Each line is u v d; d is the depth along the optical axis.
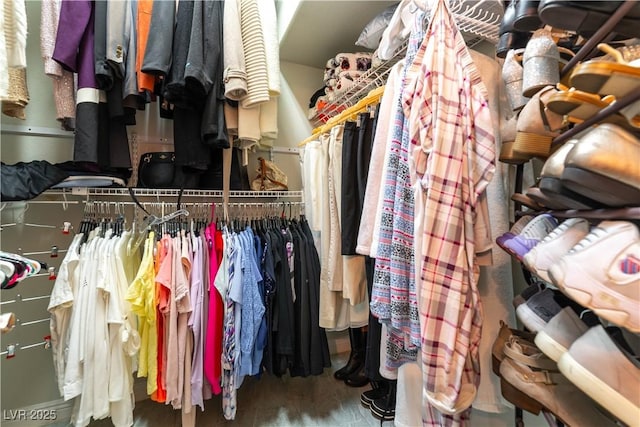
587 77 0.37
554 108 0.46
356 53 1.66
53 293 1.06
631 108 0.38
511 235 0.62
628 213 0.38
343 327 1.37
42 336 1.31
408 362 0.80
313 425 1.25
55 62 1.11
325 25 1.56
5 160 1.27
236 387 1.19
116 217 1.36
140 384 1.44
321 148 1.42
